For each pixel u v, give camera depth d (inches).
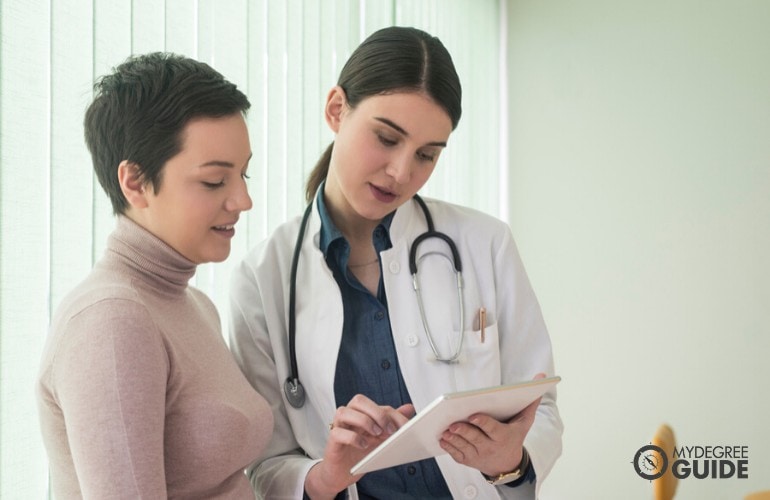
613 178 146.3
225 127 40.6
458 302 57.9
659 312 142.4
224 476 42.4
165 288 42.3
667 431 74.8
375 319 56.7
